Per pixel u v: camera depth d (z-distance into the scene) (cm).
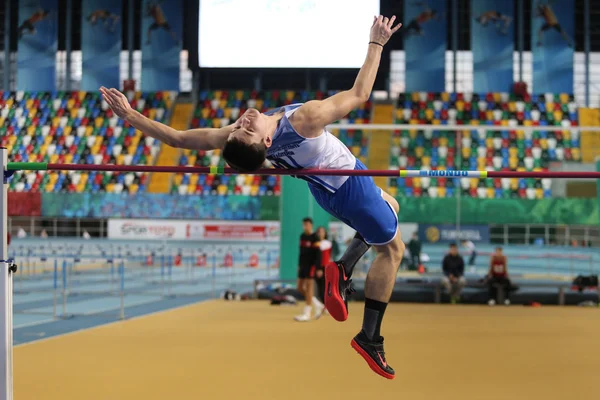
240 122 331
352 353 743
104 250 2172
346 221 372
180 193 2602
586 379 616
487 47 2925
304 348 776
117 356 719
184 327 953
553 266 1961
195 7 2847
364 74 332
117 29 3017
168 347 779
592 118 2830
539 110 2852
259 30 2650
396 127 1375
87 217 2367
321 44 2642
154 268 2317
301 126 326
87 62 3028
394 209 370
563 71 2908
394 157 2659
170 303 1304
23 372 634
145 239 2355
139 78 3091
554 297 1382
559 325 1023
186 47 3078
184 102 2969
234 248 2327
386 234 359
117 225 2367
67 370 644
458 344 821
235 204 2338
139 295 1458
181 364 676
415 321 1063
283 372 637
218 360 698
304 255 1052
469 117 2834
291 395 545
